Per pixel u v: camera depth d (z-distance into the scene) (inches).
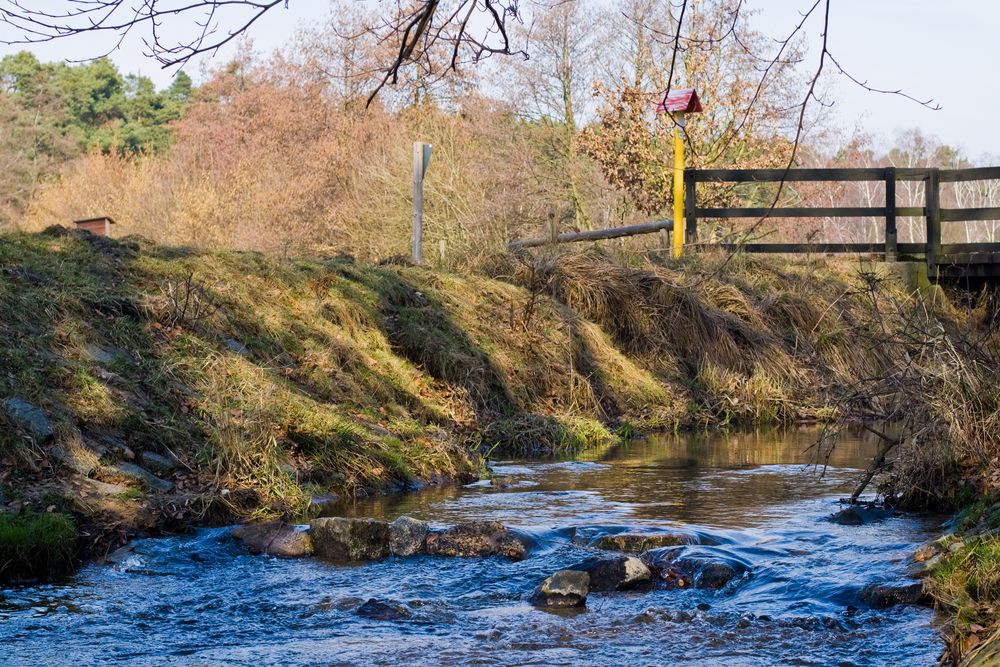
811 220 1015.0
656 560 235.1
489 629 196.4
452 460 355.3
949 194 1594.5
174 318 373.4
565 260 564.7
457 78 991.6
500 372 463.8
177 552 249.8
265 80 1433.3
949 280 624.1
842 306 575.8
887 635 189.0
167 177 1210.6
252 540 257.1
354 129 1083.3
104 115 2508.6
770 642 187.0
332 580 228.7
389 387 410.0
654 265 590.6
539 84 1035.3
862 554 237.6
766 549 243.4
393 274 499.2
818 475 346.9
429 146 571.2
